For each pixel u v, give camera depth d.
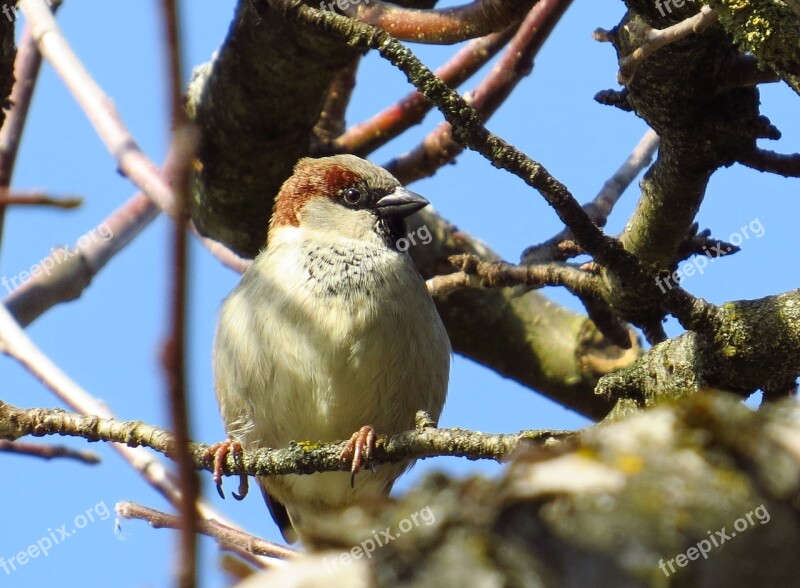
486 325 11.72
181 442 2.54
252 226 11.22
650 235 8.59
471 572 2.94
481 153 6.46
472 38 7.75
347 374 8.95
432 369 9.30
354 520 3.05
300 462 6.96
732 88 7.68
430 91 6.40
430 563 2.97
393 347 9.04
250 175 10.77
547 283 9.27
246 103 10.22
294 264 9.21
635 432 3.08
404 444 6.73
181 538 2.49
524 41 10.53
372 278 9.14
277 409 9.05
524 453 3.09
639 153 10.27
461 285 9.66
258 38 9.71
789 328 6.40
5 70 7.87
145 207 11.31
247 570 2.97
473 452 6.37
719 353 6.57
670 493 2.94
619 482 2.96
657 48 6.77
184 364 2.53
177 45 2.55
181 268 2.53
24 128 9.55
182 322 2.53
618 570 2.89
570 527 2.94
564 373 11.65
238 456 7.15
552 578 2.91
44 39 10.05
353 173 9.96
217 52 10.34
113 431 6.64
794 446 2.96
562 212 6.46
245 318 9.10
